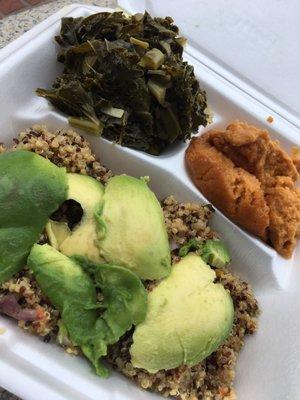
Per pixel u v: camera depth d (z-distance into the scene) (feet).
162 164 0.58
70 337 0.46
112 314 0.46
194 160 0.58
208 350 0.49
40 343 0.45
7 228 0.47
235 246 0.58
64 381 0.42
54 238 0.49
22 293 0.46
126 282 0.47
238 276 0.59
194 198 0.58
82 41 0.60
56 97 0.57
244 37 0.69
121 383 0.46
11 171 0.48
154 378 0.48
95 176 0.56
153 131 0.58
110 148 0.58
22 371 0.42
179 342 0.47
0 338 0.43
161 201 0.59
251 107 0.65
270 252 0.57
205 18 0.69
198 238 0.55
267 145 0.58
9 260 0.46
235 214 0.57
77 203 0.51
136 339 0.47
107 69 0.55
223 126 0.66
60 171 0.50
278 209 0.57
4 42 0.69
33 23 0.72
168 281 0.49
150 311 0.47
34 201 0.48
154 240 0.49
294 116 0.67
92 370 0.45
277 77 0.68
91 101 0.56
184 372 0.49
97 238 0.48
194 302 0.49
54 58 0.61
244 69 0.68
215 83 0.66
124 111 0.57
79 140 0.56
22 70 0.57
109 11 0.65
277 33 0.69
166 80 0.56
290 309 0.54
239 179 0.56
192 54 0.68
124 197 0.50
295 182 0.62
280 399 0.48
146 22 0.60
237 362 0.54
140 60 0.56
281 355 0.51
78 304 0.46
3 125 0.57
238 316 0.55
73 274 0.46
